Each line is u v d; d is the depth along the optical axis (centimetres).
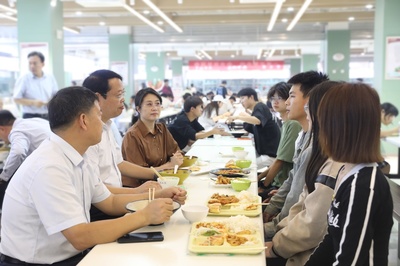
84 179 171
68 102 160
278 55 2081
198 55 2095
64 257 160
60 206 149
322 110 130
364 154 123
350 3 823
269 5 815
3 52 1296
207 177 259
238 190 220
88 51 1911
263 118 414
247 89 545
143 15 920
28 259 157
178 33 1313
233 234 149
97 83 231
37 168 152
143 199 196
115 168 243
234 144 416
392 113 529
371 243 121
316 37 1266
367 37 1228
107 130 241
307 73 229
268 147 414
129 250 142
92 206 214
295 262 173
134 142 293
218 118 670
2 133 382
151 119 298
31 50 731
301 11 796
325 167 165
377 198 119
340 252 121
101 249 143
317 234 165
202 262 131
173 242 149
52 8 737
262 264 129
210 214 179
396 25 729
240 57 2206
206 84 2278
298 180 206
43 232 157
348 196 122
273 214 251
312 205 165
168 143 317
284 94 310
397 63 732
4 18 1022
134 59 1404
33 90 578
